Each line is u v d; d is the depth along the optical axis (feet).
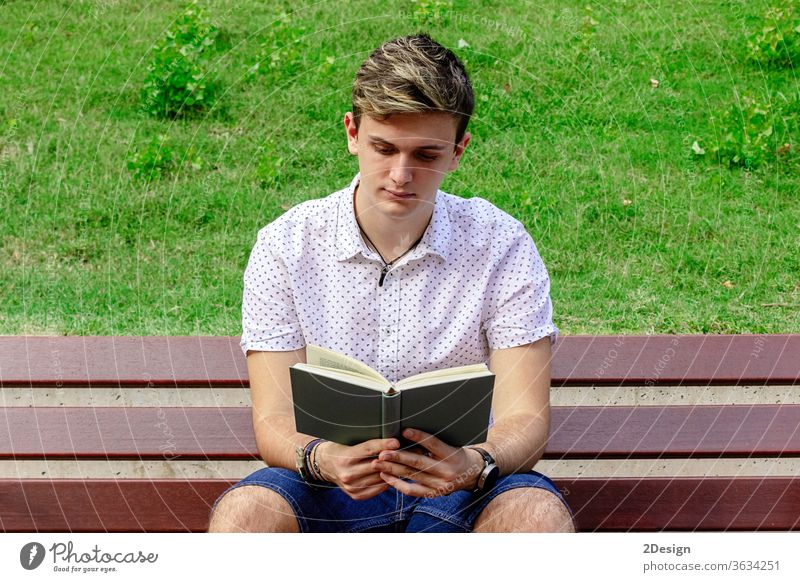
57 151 12.45
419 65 5.17
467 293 5.86
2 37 14.40
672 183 11.95
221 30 14.23
